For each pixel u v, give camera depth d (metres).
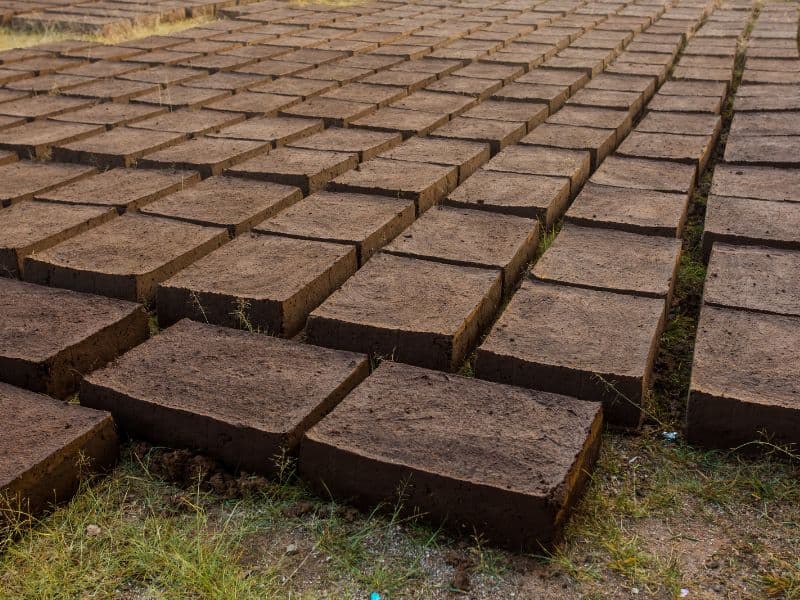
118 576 1.09
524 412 1.29
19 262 1.86
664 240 1.93
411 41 4.38
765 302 1.62
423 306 1.61
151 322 1.77
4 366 1.45
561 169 2.41
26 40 4.63
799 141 2.69
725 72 3.70
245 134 2.74
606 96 3.27
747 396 1.30
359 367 1.43
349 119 2.92
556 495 1.11
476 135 2.75
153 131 2.76
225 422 1.26
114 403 1.35
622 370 1.38
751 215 2.06
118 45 4.22
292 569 1.11
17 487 1.13
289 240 1.92
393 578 1.09
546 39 4.43
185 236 1.95
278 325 1.63
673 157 2.50
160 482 1.28
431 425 1.26
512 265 1.84
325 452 1.21
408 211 2.14
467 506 1.14
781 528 1.18
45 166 2.46
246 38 4.38
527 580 1.09
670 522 1.19
